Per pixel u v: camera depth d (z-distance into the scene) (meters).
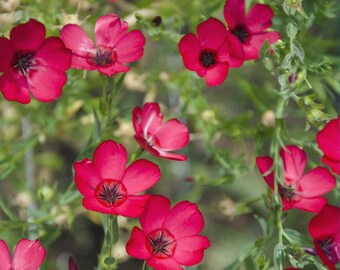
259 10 0.70
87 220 1.08
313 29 0.81
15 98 0.66
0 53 0.65
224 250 1.03
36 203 0.82
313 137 0.78
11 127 0.85
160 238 0.64
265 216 1.04
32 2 0.73
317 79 0.77
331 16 0.73
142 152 0.67
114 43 0.67
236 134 0.79
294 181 0.66
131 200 0.64
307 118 0.66
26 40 0.66
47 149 1.01
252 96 0.81
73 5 0.75
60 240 1.09
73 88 0.81
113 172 0.65
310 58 0.77
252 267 0.66
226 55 0.67
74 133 0.84
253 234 1.05
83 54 0.67
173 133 0.68
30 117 0.83
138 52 0.67
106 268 0.68
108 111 0.69
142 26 0.73
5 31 0.72
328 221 0.64
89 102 0.83
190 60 0.67
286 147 0.67
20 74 0.66
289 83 0.66
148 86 0.82
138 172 0.65
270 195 0.66
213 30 0.67
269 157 0.66
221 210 0.78
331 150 0.64
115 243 0.64
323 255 0.64
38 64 0.66
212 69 0.67
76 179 0.64
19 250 0.65
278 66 0.67
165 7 0.78
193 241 0.64
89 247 1.10
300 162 0.67
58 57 0.66
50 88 0.66
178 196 0.91
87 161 0.65
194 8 0.79
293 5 0.67
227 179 0.78
